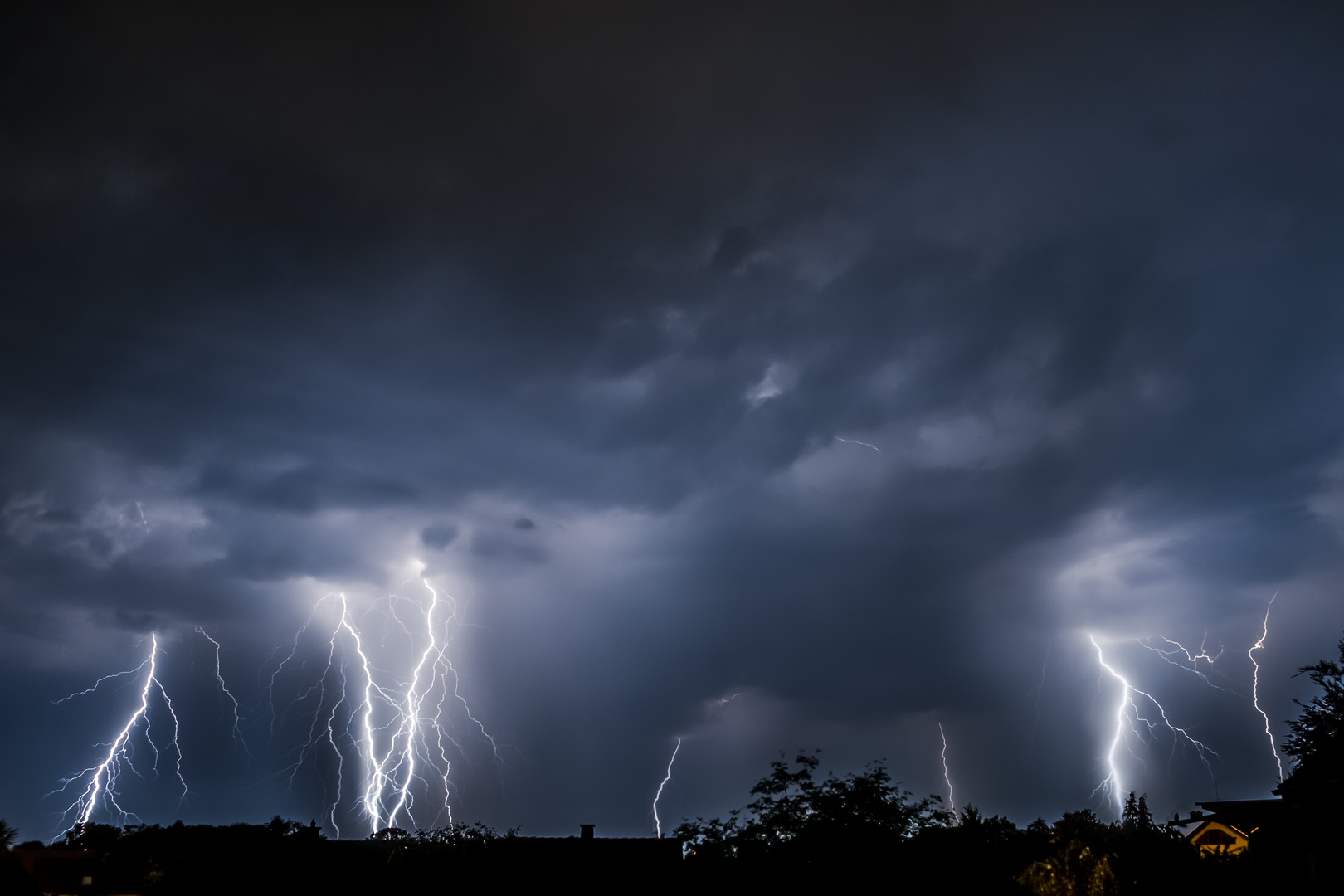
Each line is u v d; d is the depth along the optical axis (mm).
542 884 21922
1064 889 16609
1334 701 17281
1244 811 18547
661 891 20688
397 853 22531
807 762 17469
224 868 22984
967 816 17703
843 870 15781
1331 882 16547
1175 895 17375
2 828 25297
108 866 30562
